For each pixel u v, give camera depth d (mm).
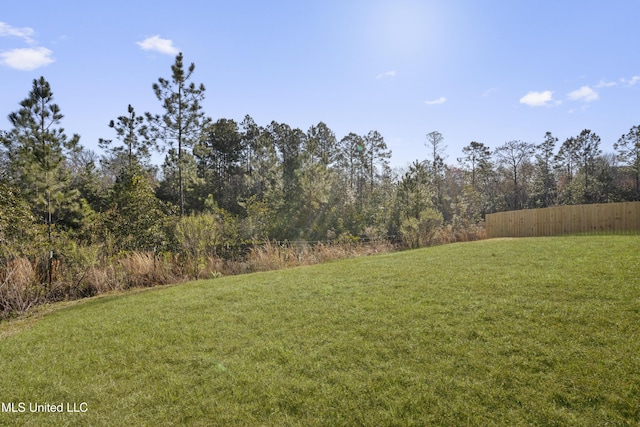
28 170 13328
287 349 3807
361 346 3730
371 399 2826
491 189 42188
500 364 3148
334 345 3807
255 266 11266
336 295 5730
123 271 9719
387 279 6559
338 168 34281
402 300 5117
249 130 35844
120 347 4188
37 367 3783
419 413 2627
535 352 3283
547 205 39594
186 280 9875
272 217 19094
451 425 2486
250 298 5988
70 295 8695
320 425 2590
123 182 19078
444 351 3469
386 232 19109
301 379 3180
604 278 5242
